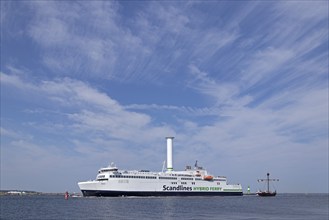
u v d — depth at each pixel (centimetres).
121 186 19838
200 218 9688
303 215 10981
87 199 19688
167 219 9369
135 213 11025
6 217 9962
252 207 14812
